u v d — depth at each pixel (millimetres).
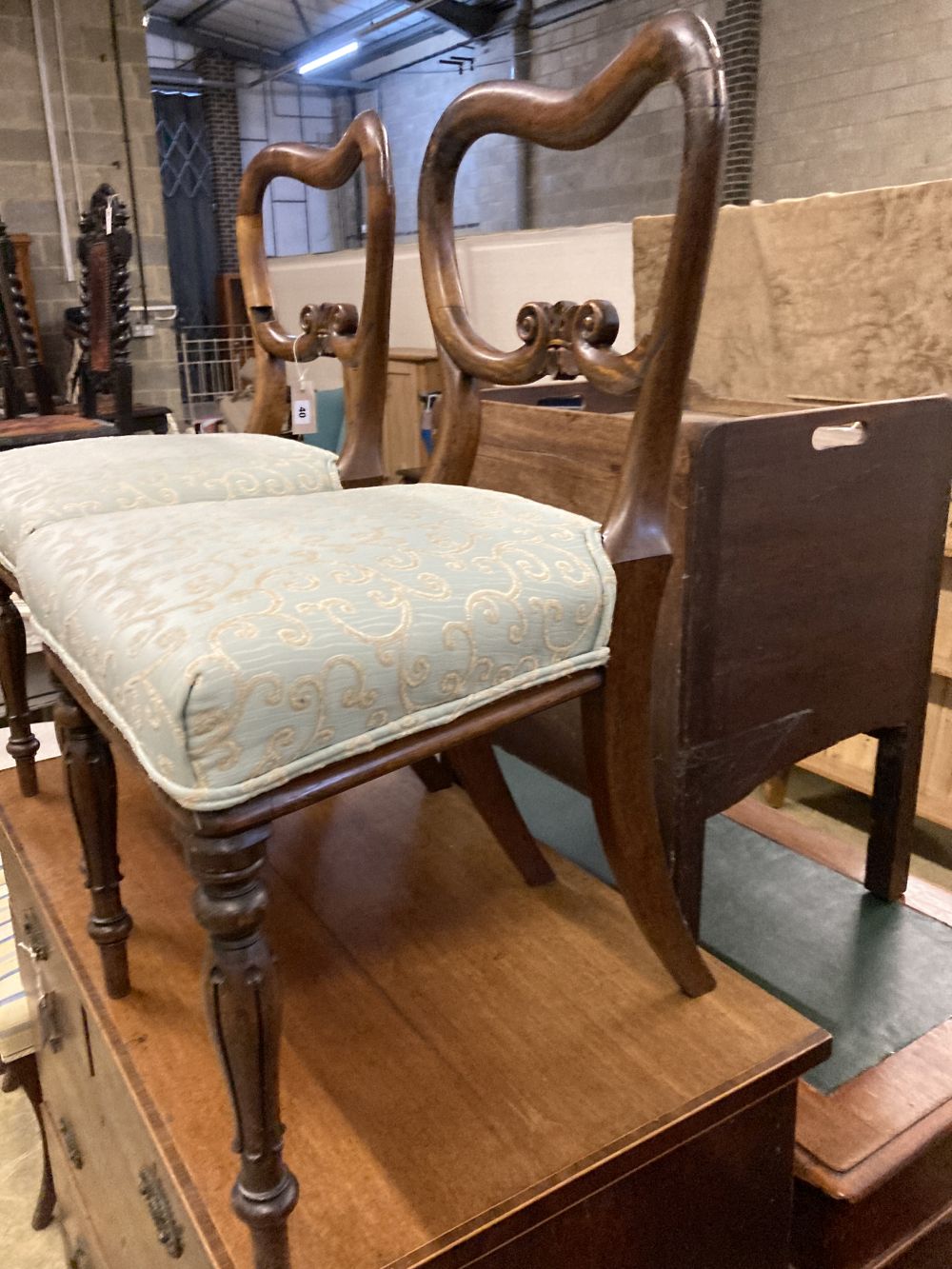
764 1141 705
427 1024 732
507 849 900
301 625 487
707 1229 689
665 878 732
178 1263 642
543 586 595
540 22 6012
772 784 1732
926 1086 821
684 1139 640
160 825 1015
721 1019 736
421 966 802
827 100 4320
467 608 551
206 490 912
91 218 2531
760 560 830
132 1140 705
